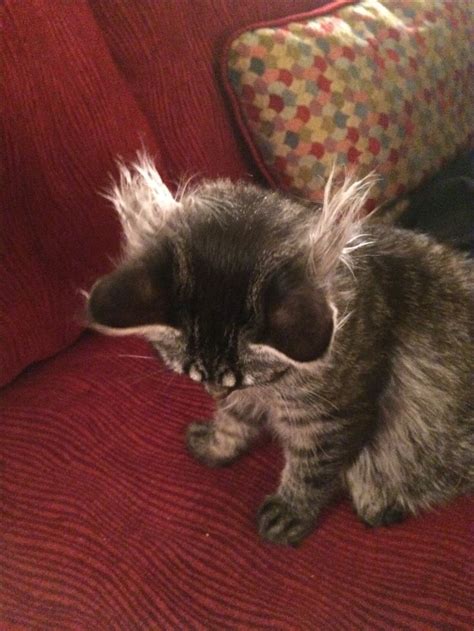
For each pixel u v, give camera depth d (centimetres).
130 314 27
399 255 37
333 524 35
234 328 28
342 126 44
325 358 26
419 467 38
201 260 28
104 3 38
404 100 47
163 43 39
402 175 48
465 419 37
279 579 32
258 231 29
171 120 41
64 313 40
